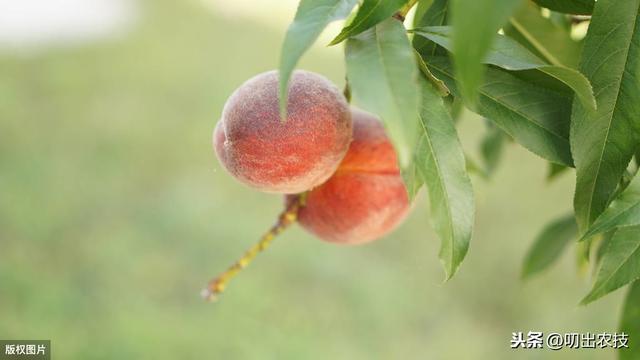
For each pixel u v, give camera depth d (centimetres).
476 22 79
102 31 772
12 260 472
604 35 122
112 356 412
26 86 654
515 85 131
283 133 137
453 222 121
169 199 537
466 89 80
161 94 658
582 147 122
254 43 770
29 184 537
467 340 444
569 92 130
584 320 442
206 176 567
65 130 601
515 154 571
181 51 736
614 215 118
